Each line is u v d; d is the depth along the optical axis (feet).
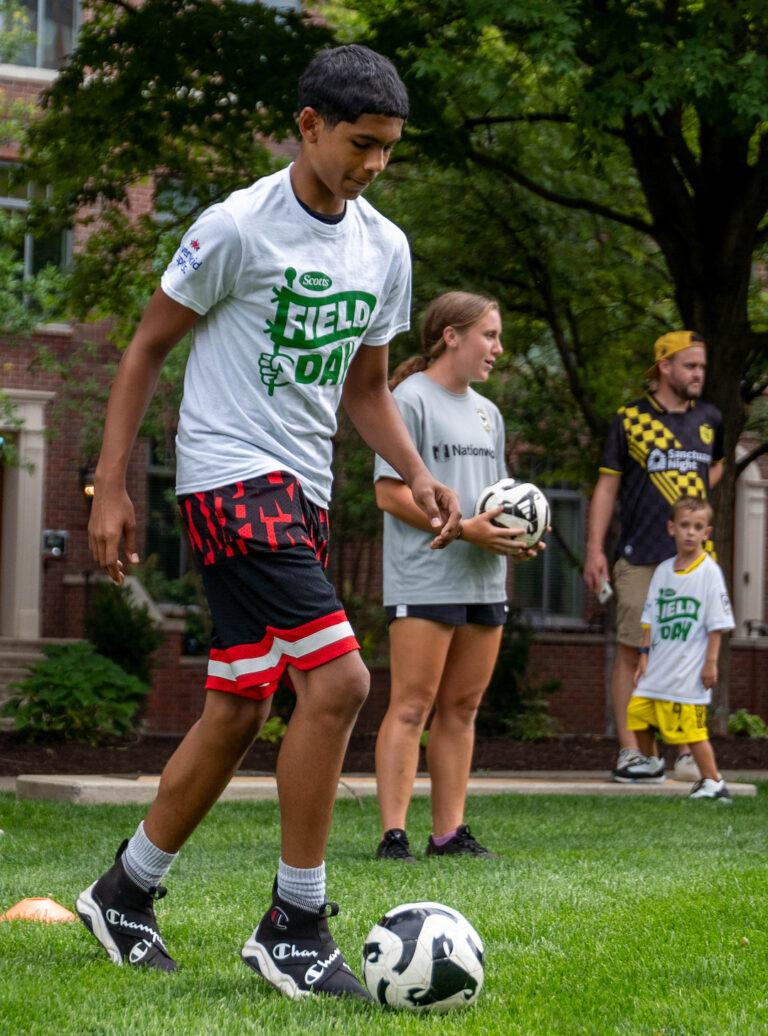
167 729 69.05
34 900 15.69
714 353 48.67
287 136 46.93
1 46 65.46
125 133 50.37
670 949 13.50
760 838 24.99
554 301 58.85
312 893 11.75
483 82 40.24
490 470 22.33
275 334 12.26
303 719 11.71
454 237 57.67
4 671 65.51
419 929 11.18
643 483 33.86
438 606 21.43
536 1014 10.77
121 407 12.23
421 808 30.35
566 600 87.30
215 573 12.09
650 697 33.27
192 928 14.55
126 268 57.88
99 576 75.31
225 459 12.14
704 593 32.65
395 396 21.84
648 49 38.86
